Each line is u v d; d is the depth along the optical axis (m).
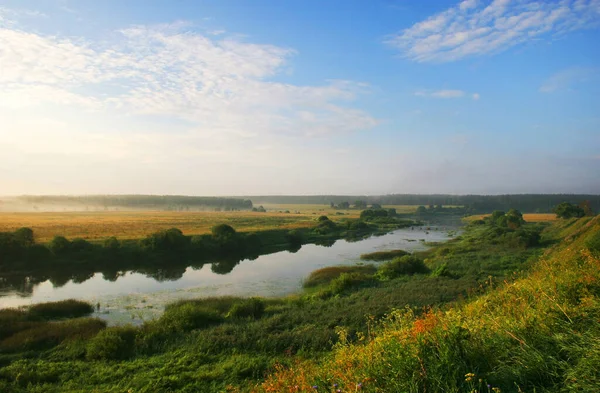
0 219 83.00
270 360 11.30
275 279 34.91
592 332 4.30
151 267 44.06
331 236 75.19
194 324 16.03
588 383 3.54
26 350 13.55
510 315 5.74
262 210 187.88
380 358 4.99
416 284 22.42
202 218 106.88
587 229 30.45
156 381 10.11
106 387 9.95
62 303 23.05
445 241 65.06
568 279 6.95
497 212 97.19
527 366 4.10
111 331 14.30
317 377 5.53
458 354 4.41
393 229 94.06
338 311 17.02
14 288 32.16
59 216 105.38
